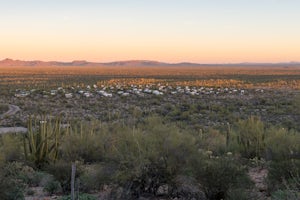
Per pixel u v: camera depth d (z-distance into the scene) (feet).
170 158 34.14
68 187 37.99
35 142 52.95
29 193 36.70
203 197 33.88
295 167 34.71
